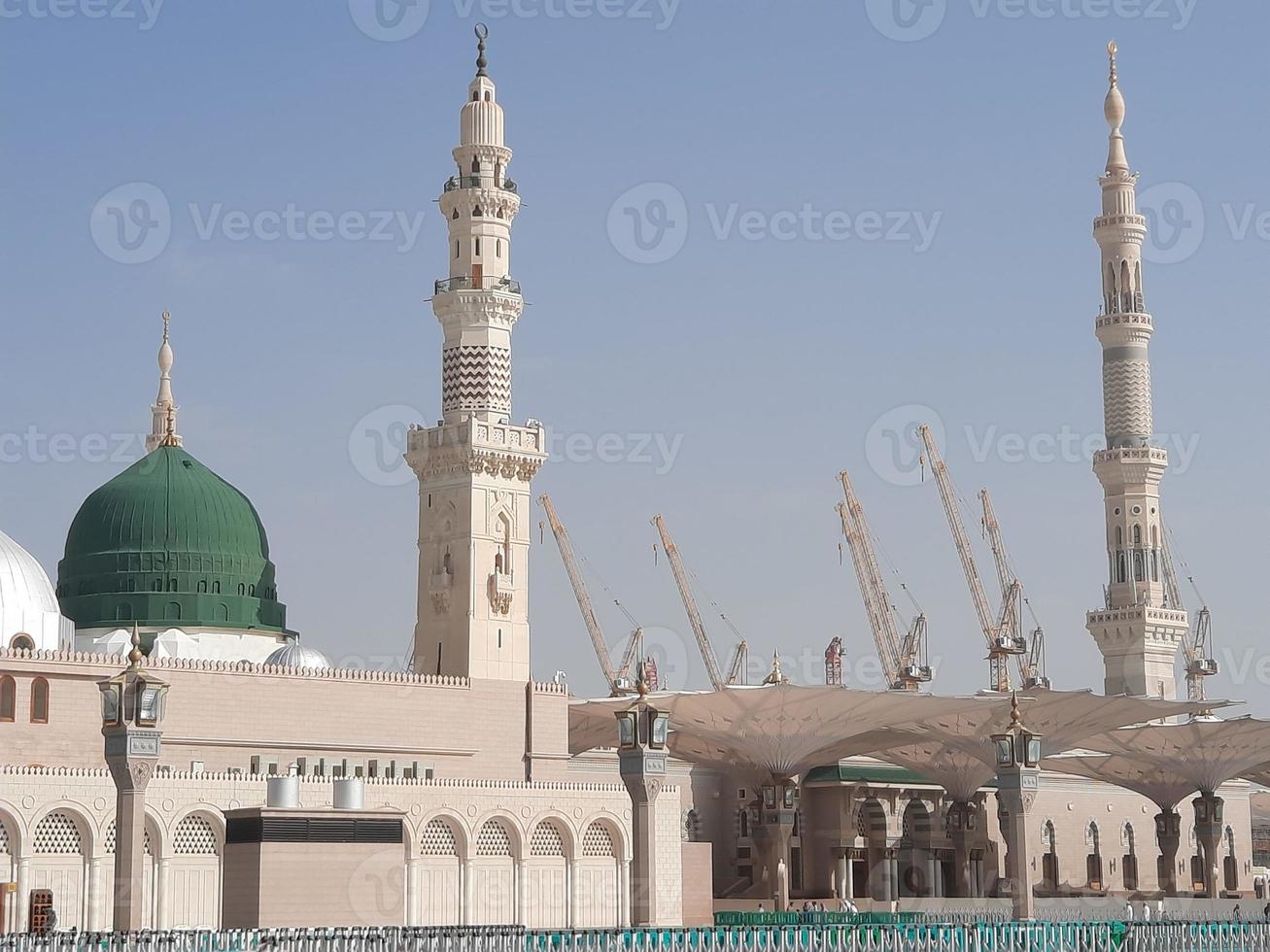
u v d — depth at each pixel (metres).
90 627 104.38
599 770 126.62
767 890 120.25
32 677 87.50
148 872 83.12
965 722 126.00
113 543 106.00
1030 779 78.88
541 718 106.62
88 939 55.94
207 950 57.97
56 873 80.62
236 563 107.25
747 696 112.31
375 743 98.88
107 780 82.25
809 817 135.62
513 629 107.12
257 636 106.44
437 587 106.69
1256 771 159.25
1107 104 173.25
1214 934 73.62
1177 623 167.50
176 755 91.25
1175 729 137.25
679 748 127.62
